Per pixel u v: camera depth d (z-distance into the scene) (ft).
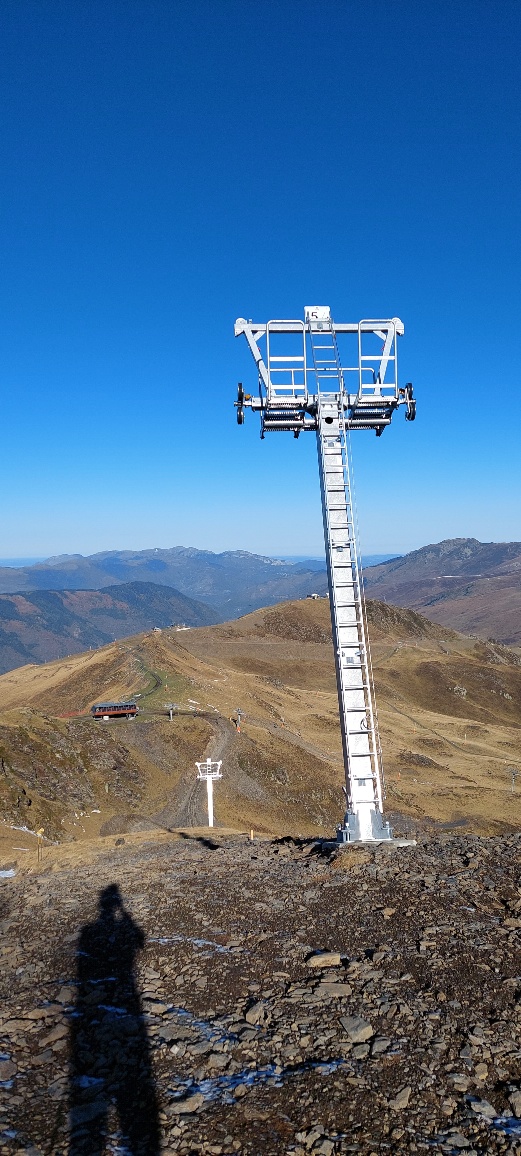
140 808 212.23
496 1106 19.15
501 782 355.56
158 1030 24.03
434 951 29.07
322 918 34.17
